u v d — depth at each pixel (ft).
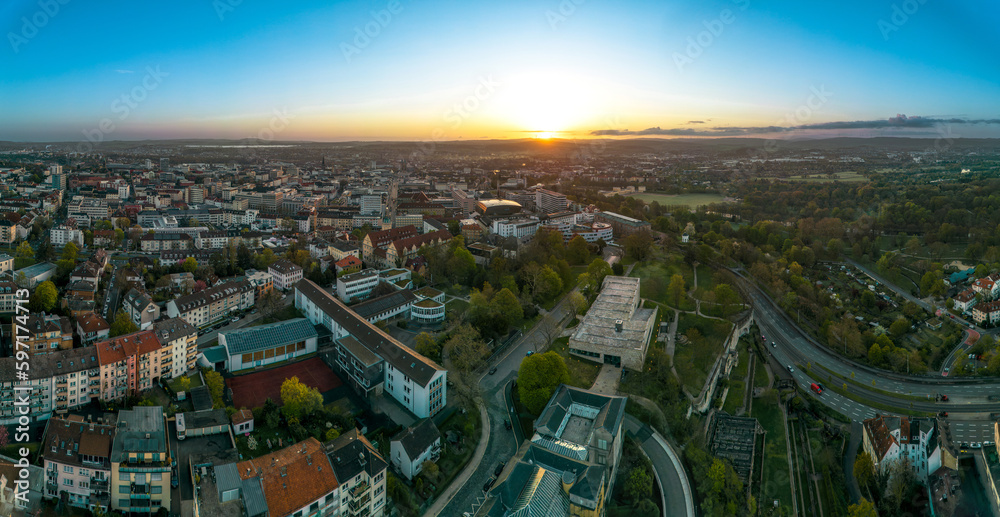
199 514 604.90
